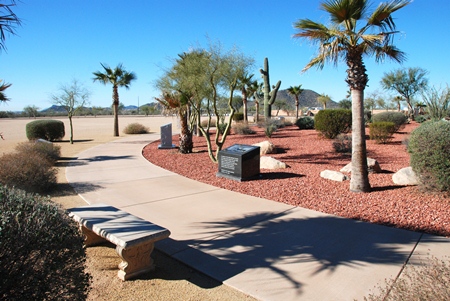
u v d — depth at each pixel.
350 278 3.94
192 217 6.32
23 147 12.75
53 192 8.34
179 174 10.71
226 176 9.87
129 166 12.24
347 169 10.27
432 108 14.56
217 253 4.69
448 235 5.16
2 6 4.06
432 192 7.03
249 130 23.72
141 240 3.93
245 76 13.71
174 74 13.98
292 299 3.55
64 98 21.58
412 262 4.28
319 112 18.86
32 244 2.72
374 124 16.45
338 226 5.70
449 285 2.73
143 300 3.59
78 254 3.11
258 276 4.04
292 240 5.12
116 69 27.92
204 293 3.72
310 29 7.75
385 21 7.50
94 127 44.25
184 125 16.08
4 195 3.13
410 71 35.75
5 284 2.54
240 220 6.11
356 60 7.50
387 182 8.69
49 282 2.74
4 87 8.47
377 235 5.25
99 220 4.53
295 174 10.21
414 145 7.07
